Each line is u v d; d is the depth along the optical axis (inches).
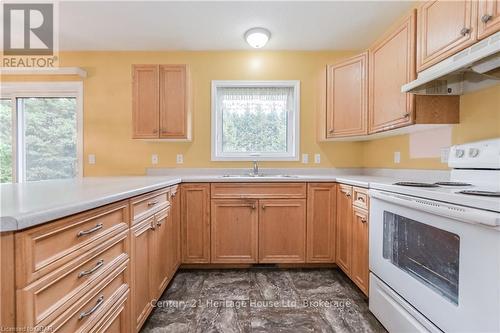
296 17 90.2
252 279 85.7
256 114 118.3
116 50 115.0
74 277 32.6
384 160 100.7
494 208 34.3
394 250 57.7
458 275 39.7
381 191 61.4
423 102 66.1
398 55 71.0
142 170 116.4
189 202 91.4
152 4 82.9
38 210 26.9
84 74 113.5
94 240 36.9
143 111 101.3
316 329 59.9
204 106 115.9
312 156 116.6
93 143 116.0
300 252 92.2
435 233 45.4
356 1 81.9
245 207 92.2
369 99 86.4
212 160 115.9
